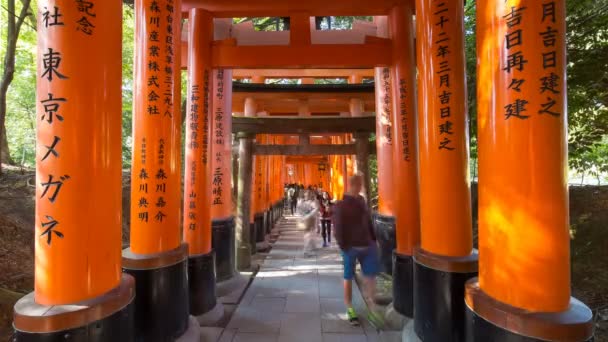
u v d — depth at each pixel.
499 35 2.23
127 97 12.86
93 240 2.35
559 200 2.05
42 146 2.25
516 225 2.13
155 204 3.68
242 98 8.78
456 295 3.16
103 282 2.42
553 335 1.92
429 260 3.34
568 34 4.45
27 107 13.77
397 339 4.07
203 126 5.27
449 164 3.38
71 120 2.25
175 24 3.96
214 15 5.57
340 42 6.31
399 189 4.81
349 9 5.38
